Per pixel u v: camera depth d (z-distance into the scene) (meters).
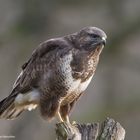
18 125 25.36
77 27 26.30
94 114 24.50
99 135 10.54
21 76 12.48
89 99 26.69
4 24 25.94
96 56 12.14
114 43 26.02
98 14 26.28
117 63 26.45
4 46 25.62
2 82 25.39
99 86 26.89
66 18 26.23
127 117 25.27
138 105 25.33
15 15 26.06
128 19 26.16
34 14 25.83
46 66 12.14
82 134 10.59
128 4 26.36
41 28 26.00
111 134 10.50
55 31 26.16
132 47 26.41
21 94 12.40
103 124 10.59
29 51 25.83
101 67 26.39
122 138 10.55
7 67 25.56
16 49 25.72
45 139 25.30
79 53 12.02
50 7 25.95
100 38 11.99
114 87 26.86
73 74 12.02
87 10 26.11
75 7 25.95
